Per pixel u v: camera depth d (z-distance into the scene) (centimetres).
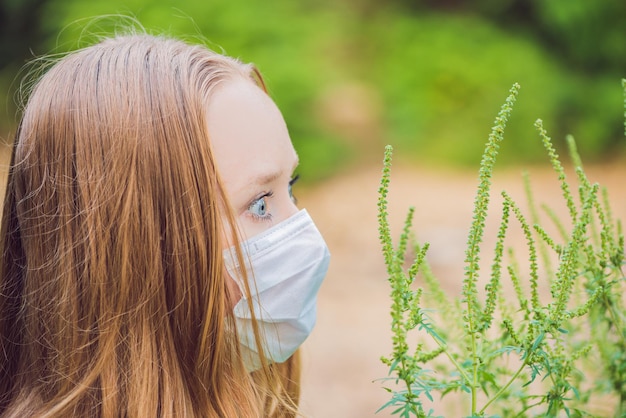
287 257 119
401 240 104
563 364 104
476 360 99
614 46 855
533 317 104
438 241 554
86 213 112
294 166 123
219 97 116
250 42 748
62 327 113
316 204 697
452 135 803
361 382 382
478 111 825
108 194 111
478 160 787
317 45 827
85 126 114
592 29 858
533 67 844
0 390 124
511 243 533
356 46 954
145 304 111
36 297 117
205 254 111
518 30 922
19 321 125
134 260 111
